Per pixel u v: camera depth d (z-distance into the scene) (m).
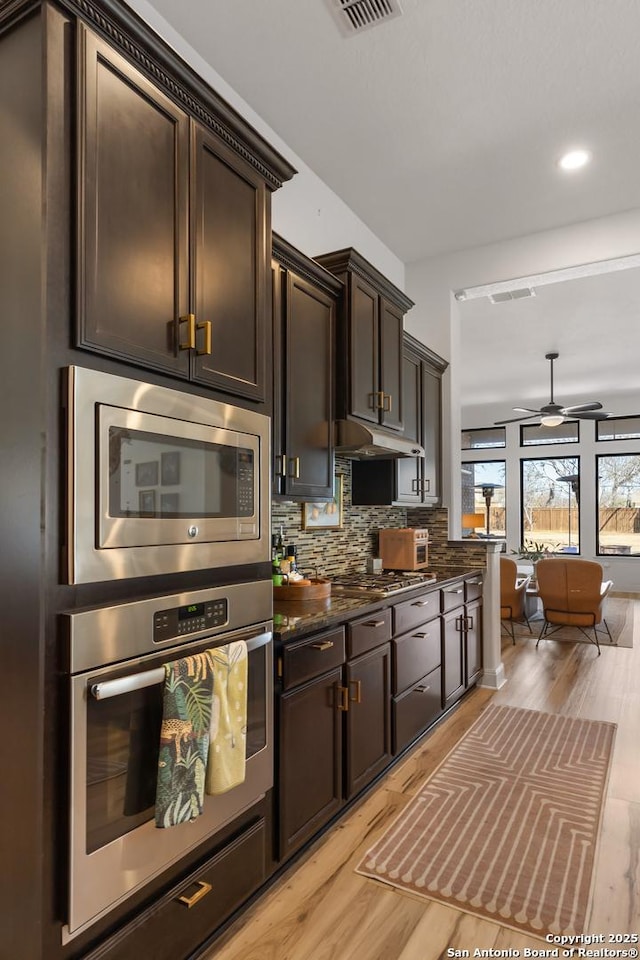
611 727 3.38
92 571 1.26
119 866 1.31
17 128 1.27
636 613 7.25
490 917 1.81
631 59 2.53
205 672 1.48
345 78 2.63
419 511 4.38
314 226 3.39
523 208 3.79
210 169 1.68
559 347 6.74
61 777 1.20
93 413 1.28
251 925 1.77
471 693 4.02
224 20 2.31
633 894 1.92
